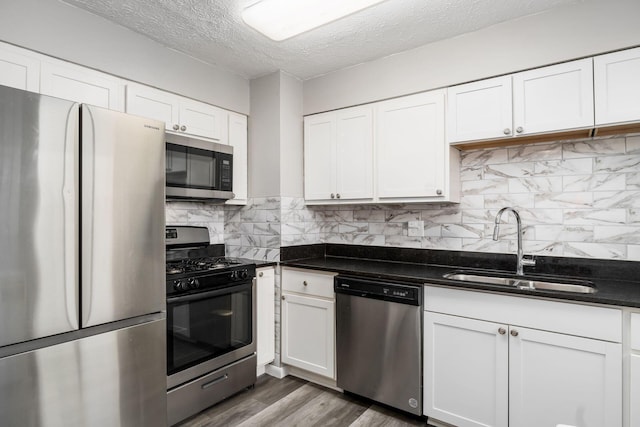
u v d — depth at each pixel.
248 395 2.30
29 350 1.27
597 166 1.94
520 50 1.91
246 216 2.84
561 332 1.55
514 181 2.18
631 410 1.42
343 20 1.95
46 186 1.32
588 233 1.96
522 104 1.90
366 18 1.93
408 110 2.30
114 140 1.53
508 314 1.68
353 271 2.20
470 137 2.06
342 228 2.93
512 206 2.19
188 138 2.31
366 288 2.11
